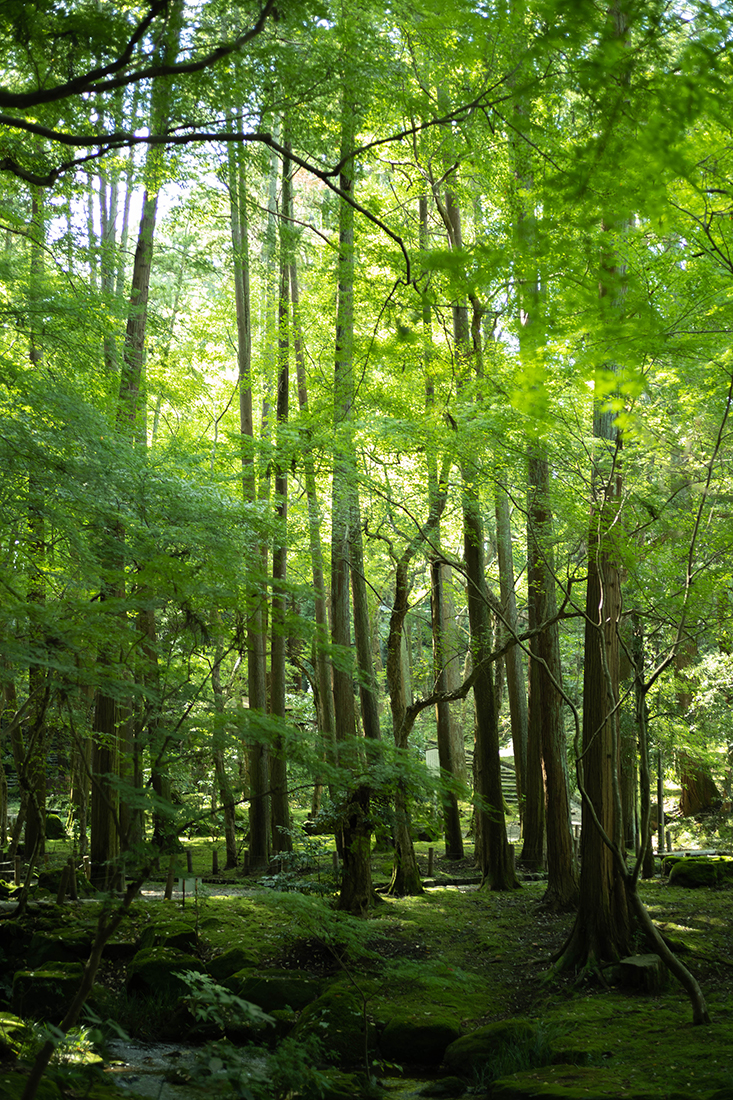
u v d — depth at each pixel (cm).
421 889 1382
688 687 1666
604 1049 694
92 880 1284
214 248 1823
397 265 1015
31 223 1057
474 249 474
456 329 1416
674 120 364
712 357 738
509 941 1080
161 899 1263
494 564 2344
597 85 378
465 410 1018
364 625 1426
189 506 841
